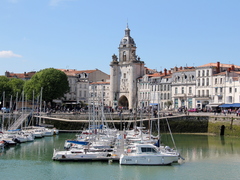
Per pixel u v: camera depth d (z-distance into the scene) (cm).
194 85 13750
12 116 12588
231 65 14162
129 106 16000
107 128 9962
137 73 16138
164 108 14850
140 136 8469
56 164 6600
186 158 7162
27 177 5916
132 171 6153
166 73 15500
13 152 7762
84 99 18388
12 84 16238
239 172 6150
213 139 9856
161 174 6000
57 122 11994
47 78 14650
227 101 12562
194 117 11394
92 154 6706
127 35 16600
